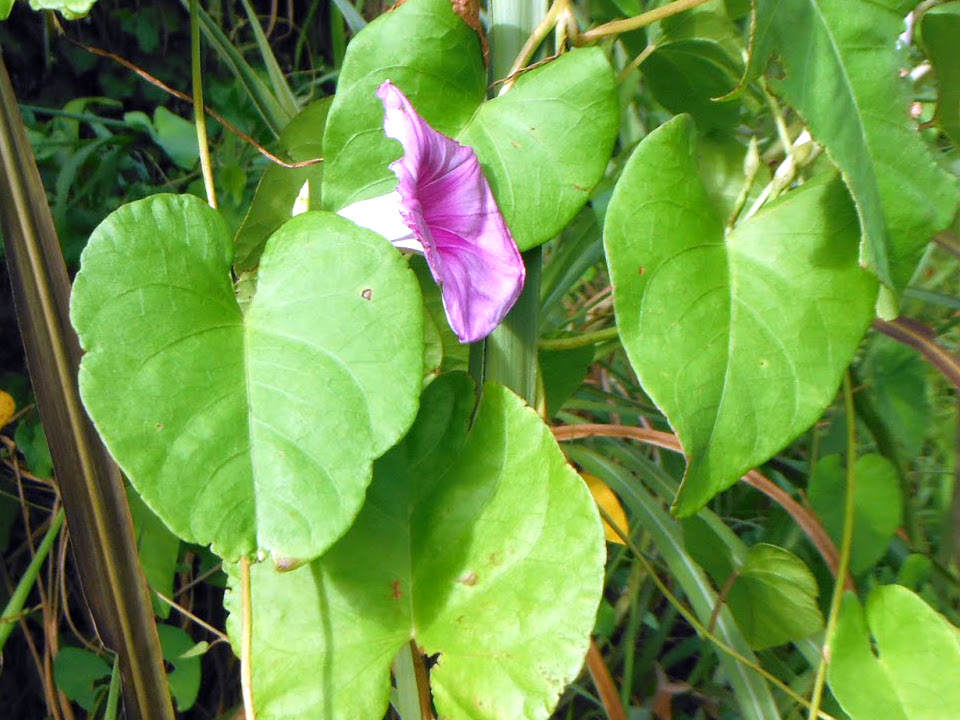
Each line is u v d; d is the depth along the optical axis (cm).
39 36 70
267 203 32
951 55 27
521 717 24
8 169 27
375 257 23
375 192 26
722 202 32
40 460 43
